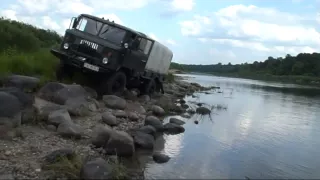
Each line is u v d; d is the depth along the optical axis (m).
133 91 17.17
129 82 16.20
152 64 17.38
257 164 9.18
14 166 6.66
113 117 10.91
